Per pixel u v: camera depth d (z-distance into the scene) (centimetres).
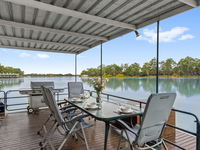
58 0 259
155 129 186
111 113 222
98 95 293
